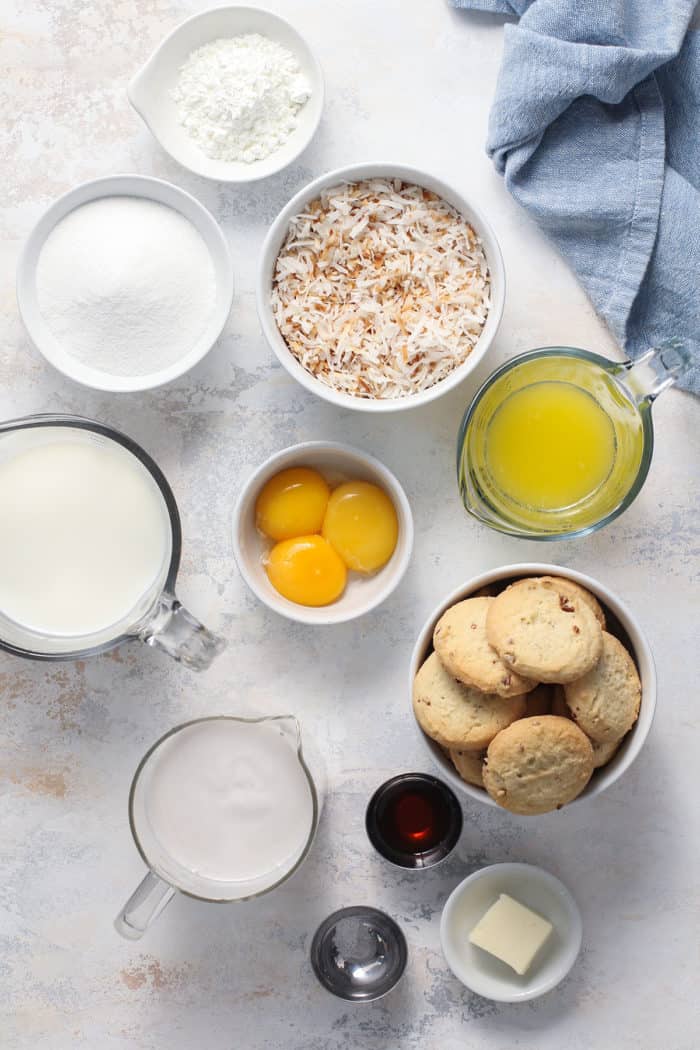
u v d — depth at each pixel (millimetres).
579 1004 748
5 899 752
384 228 707
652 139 711
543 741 650
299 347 706
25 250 710
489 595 706
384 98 738
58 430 716
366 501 718
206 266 726
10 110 739
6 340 741
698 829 745
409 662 747
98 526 719
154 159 742
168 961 754
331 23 737
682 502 740
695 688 743
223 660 748
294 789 714
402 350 703
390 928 734
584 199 713
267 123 722
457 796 749
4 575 720
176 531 702
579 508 709
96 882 754
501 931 708
